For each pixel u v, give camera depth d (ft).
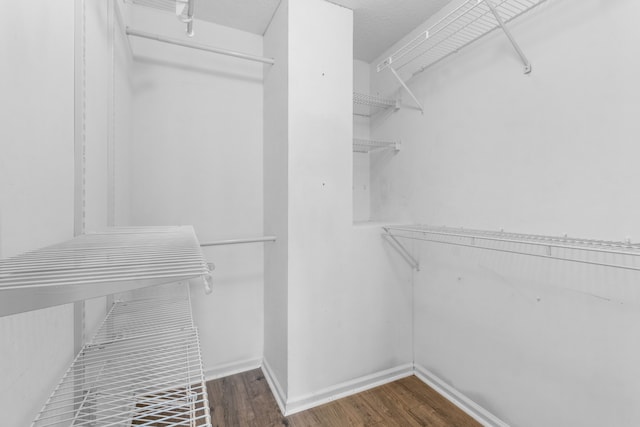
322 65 5.49
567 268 3.80
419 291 6.28
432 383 5.91
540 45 4.07
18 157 1.77
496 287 4.70
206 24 6.17
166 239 2.53
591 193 3.58
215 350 6.28
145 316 3.46
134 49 5.55
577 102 3.69
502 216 4.65
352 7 5.70
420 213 6.31
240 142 6.52
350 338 5.75
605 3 3.41
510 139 4.50
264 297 6.64
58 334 2.24
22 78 1.81
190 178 6.07
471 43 5.11
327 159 5.55
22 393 1.74
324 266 5.51
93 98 3.13
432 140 5.99
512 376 4.47
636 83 3.18
